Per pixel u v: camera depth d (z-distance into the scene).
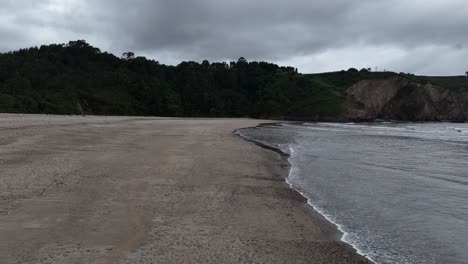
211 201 9.71
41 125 29.47
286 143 27.25
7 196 8.95
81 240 6.55
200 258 6.11
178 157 16.42
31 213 7.83
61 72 98.00
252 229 7.80
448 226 8.49
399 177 14.20
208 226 7.77
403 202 10.51
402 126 68.81
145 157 15.90
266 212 9.11
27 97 67.69
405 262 6.52
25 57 100.81
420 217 9.13
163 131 31.59
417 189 12.16
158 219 7.96
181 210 8.73
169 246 6.53
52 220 7.48
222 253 6.39
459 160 19.17
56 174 11.56
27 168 12.17
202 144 22.23
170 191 10.40
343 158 19.33
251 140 28.41
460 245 7.38
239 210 9.10
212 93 112.56
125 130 30.83
